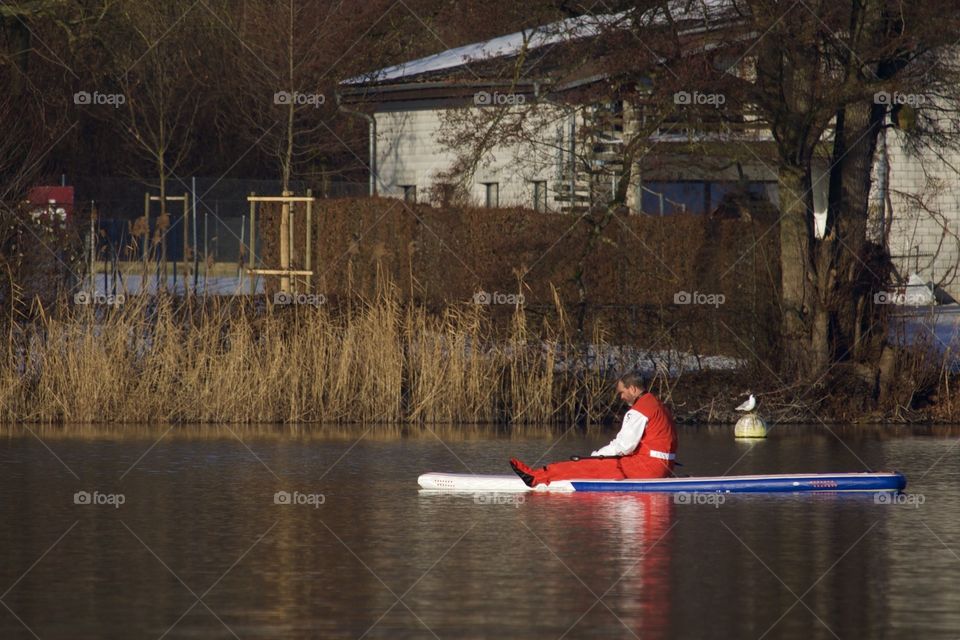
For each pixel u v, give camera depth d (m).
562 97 111.94
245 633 39.38
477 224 118.50
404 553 51.50
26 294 101.56
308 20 197.25
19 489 68.19
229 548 52.56
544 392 102.50
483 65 121.00
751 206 118.00
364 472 75.06
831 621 41.09
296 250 138.62
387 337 102.19
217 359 101.00
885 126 111.38
